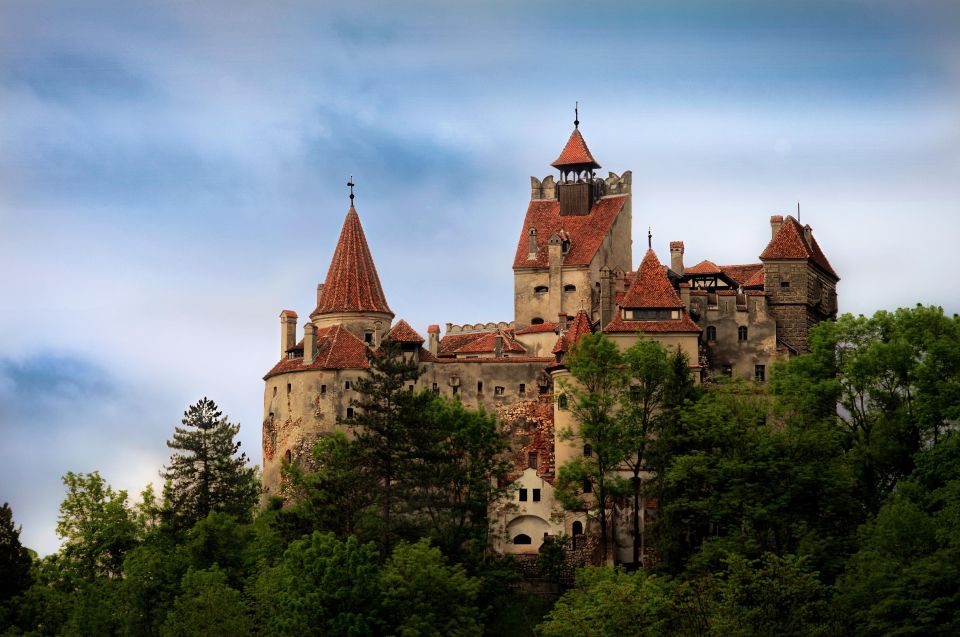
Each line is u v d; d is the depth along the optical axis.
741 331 158.62
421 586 122.88
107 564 147.50
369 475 138.62
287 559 122.44
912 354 139.38
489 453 145.12
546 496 147.88
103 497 150.75
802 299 160.38
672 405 140.12
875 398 140.12
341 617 117.88
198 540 136.75
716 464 130.25
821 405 141.25
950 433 133.62
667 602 115.62
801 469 127.50
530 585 142.38
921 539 117.50
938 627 109.81
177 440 160.62
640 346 145.12
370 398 153.25
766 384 150.38
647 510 145.62
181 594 129.75
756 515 125.12
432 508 144.25
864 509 131.50
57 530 148.12
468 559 137.12
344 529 136.75
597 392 145.25
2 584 135.88
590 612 116.88
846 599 113.88
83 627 128.50
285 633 117.00
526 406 159.88
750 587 112.31
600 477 140.75
